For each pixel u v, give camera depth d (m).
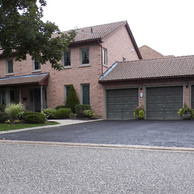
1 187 3.34
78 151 5.82
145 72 18.09
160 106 17.31
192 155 5.08
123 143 6.68
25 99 22.36
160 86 17.20
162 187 3.22
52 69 21.03
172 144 6.33
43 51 13.61
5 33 12.52
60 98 20.55
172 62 18.94
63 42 14.08
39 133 9.55
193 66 17.11
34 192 3.13
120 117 18.59
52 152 5.77
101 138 7.79
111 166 4.34
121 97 18.59
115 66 21.03
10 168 4.36
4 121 14.62
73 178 3.68
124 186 3.28
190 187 3.21
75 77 19.98
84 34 21.39
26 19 12.09
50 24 13.18
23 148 6.42
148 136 7.99
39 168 4.31
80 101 19.77
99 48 19.03
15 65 23.11
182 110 15.98
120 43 22.91
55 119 17.94
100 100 18.98
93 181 3.52
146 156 5.07
